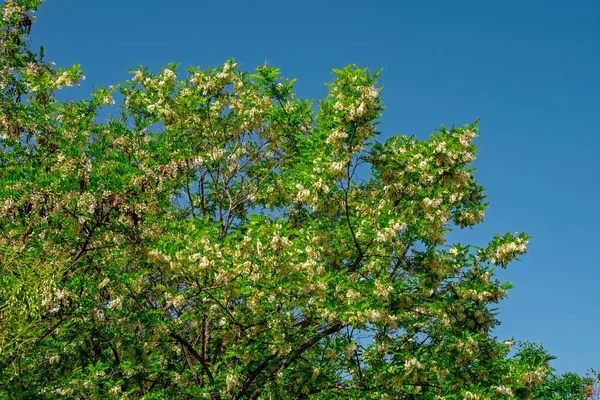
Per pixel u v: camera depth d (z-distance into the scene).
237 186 14.17
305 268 9.47
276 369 10.04
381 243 10.93
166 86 13.40
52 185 8.11
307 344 10.36
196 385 10.69
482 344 11.20
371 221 10.70
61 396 8.63
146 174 8.84
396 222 10.30
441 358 10.69
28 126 10.06
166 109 13.00
